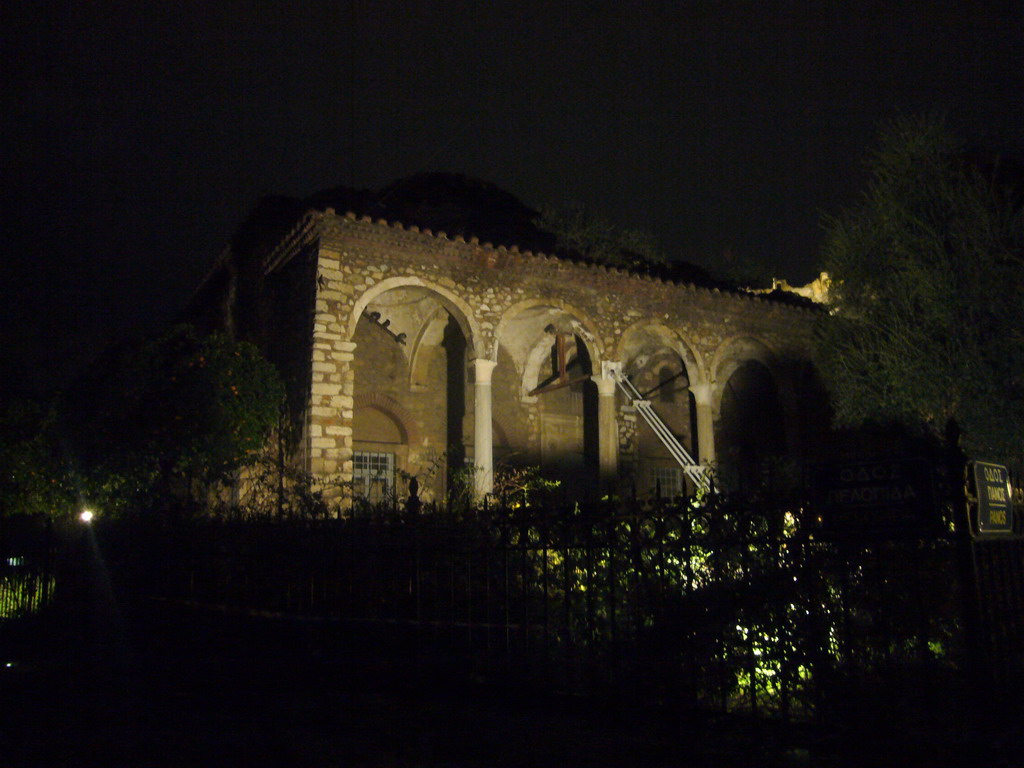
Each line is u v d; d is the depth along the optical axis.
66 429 14.84
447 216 20.98
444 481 19.39
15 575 12.19
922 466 4.91
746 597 5.72
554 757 5.33
